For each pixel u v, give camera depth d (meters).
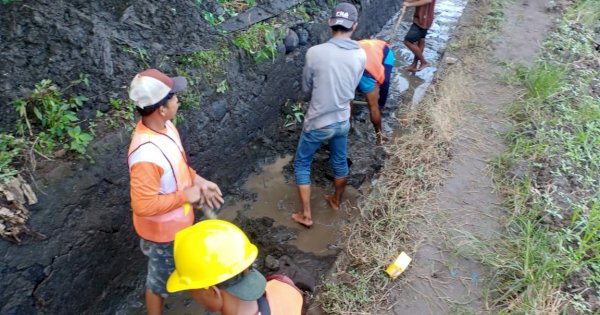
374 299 2.92
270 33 4.56
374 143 4.83
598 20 6.48
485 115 4.57
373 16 6.79
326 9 5.57
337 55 3.34
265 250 3.75
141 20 3.81
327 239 3.87
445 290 2.98
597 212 3.36
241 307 1.75
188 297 3.37
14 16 3.22
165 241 2.50
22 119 2.96
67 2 3.48
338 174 3.89
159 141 2.29
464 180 3.83
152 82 2.17
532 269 2.99
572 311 2.81
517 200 3.56
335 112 3.46
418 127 4.48
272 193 4.27
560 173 3.80
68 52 3.31
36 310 2.69
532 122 4.40
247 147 4.48
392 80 5.95
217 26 4.29
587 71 5.25
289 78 4.93
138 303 3.36
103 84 3.36
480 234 3.35
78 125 3.10
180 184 2.42
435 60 6.38
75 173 2.89
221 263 1.73
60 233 2.79
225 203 4.15
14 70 3.08
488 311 2.85
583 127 4.35
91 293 3.05
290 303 1.88
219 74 4.04
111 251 3.17
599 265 3.04
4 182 2.59
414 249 3.22
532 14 6.56
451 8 7.72
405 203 3.62
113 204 3.14
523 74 5.08
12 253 2.55
